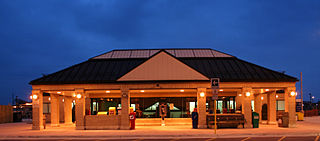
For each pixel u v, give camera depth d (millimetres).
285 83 23625
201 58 27828
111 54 29609
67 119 29453
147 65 23484
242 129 21969
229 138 17438
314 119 39625
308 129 21656
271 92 27750
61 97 34969
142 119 27094
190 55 28875
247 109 23281
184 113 27859
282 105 36594
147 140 16953
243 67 25750
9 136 19391
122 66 26688
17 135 19469
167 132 19984
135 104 28016
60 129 24250
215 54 29047
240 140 16391
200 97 23141
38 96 24109
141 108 27953
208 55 28719
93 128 23312
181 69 23375
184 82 23250
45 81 23828
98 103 28891
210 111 24969
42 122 24641
